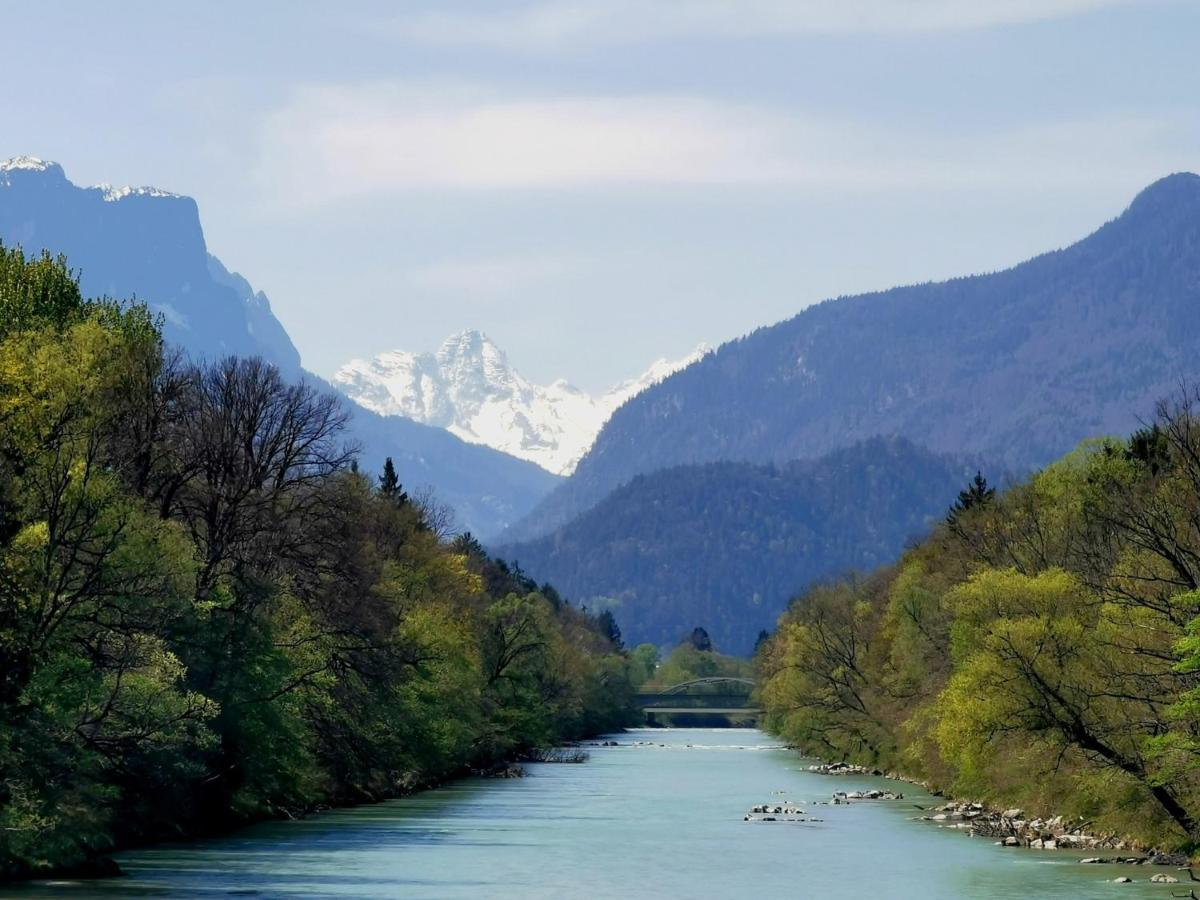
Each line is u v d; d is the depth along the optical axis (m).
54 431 85.25
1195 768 97.00
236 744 112.06
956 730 114.38
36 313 104.62
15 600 80.81
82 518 88.25
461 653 188.12
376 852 108.62
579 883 96.44
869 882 97.06
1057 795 127.69
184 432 115.62
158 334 115.75
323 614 131.88
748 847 117.81
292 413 124.31
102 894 81.81
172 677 90.50
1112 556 137.62
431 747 172.88
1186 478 119.00
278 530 122.25
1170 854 105.25
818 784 198.62
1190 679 101.81
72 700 86.12
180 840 108.31
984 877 97.94
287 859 101.88
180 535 100.44
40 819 83.94
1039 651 113.06
